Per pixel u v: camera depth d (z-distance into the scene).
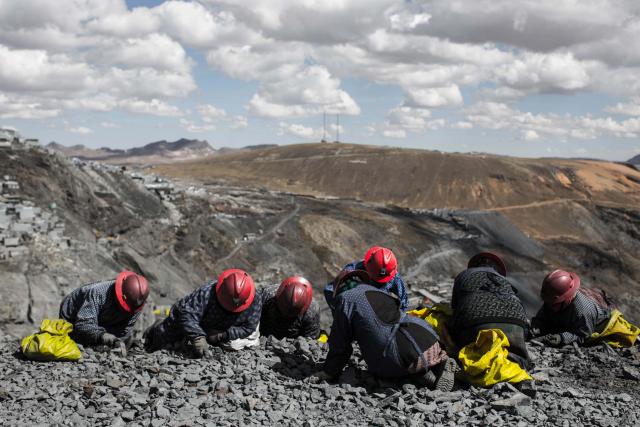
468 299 6.53
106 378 6.01
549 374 7.37
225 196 146.25
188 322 7.10
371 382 6.14
